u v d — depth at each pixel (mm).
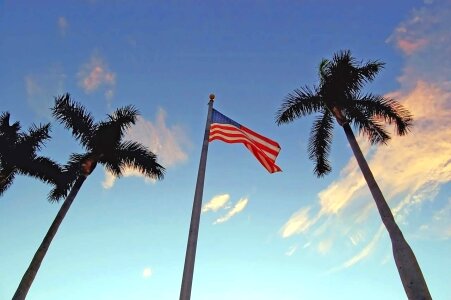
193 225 11062
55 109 21656
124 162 21078
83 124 21547
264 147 16469
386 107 19266
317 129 21859
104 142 20922
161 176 21188
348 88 19609
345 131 19172
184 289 9594
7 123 25984
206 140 13961
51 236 18234
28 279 16766
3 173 23984
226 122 16266
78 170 21141
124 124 21688
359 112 19219
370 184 16703
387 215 15422
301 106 19766
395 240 14609
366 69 19891
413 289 13258
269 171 16219
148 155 21219
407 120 19125
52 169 23016
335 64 20266
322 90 19766
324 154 21562
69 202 19500
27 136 24953
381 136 19359
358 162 17703
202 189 12195
